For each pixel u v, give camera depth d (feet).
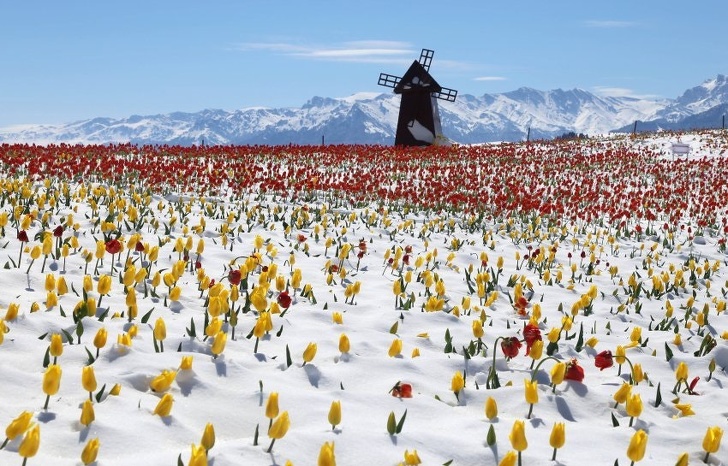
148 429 15.53
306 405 18.06
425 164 128.16
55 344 17.81
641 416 20.06
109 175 74.79
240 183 72.90
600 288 46.60
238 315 26.99
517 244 63.05
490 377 21.72
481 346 27.04
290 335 25.49
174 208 59.52
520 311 34.17
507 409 19.71
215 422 16.84
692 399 22.82
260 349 23.24
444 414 18.80
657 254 60.03
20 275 29.01
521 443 14.10
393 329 27.76
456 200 75.92
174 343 21.80
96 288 28.91
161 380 17.38
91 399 16.78
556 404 19.95
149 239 44.11
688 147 144.97
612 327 35.27
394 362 22.59
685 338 32.53
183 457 14.44
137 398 17.11
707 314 35.68
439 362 23.27
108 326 22.97
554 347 26.30
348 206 74.84
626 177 132.36
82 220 47.62
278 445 15.30
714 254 67.56
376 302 34.71
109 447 14.61
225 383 19.11
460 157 143.74
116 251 29.84
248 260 31.60
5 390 16.79
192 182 74.64
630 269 57.21
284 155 122.31
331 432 16.16
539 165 141.38
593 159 146.82
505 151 156.35
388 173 106.52
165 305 27.91
